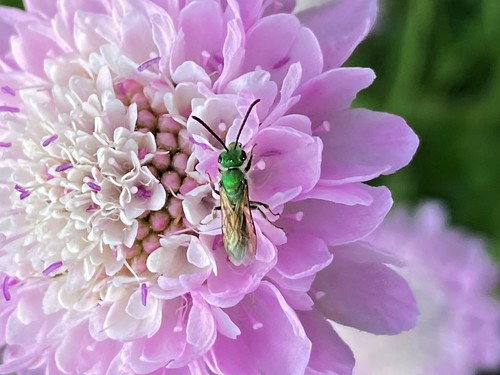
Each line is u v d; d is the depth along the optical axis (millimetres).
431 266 49
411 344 49
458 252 50
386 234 50
